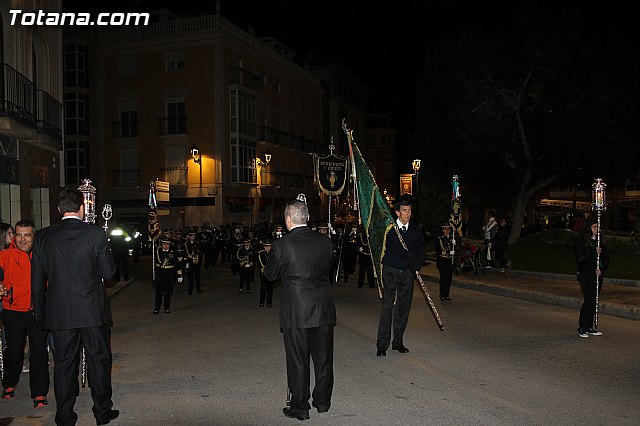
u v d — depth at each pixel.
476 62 25.61
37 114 17.25
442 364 8.01
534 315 12.16
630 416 5.89
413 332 10.30
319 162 20.31
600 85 24.81
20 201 16.34
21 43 16.39
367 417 5.92
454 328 10.66
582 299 13.30
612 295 13.59
